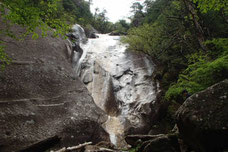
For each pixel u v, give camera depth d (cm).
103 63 1252
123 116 893
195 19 768
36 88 623
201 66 527
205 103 256
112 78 1118
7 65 612
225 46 557
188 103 278
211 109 244
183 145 329
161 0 1323
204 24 827
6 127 435
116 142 709
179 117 285
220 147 227
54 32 346
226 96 242
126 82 1088
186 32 948
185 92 514
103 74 1140
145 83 1062
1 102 486
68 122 562
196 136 253
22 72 637
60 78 758
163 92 987
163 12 1186
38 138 455
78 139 539
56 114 570
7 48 690
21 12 275
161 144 370
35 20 297
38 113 533
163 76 1103
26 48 777
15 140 420
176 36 950
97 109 744
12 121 459
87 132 581
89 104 726
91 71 1155
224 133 219
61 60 904
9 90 541
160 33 1127
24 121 479
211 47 645
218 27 918
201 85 493
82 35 1695
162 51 1055
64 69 842
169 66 1109
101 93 1017
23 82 604
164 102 942
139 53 1376
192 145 289
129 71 1174
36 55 783
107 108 954
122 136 752
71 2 2234
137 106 924
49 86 674
